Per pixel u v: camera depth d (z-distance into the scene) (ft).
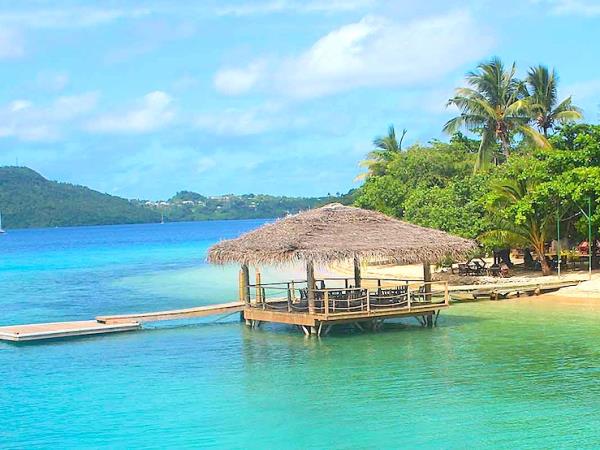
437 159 169.68
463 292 105.70
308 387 58.95
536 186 119.75
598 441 45.37
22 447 46.80
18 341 80.48
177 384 61.31
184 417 52.06
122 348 77.20
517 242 126.00
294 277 161.79
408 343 75.41
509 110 160.97
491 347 72.38
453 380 60.03
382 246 79.30
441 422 49.39
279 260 76.64
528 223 121.90
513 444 45.11
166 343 79.51
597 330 80.02
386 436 46.98
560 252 126.52
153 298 128.88
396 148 216.33
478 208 125.59
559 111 169.68
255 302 91.61
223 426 49.85
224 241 88.17
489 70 164.25
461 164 171.01
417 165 169.58
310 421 50.34
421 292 87.51
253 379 62.13
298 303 86.48
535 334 78.64
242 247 83.05
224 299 125.39
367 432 47.83
